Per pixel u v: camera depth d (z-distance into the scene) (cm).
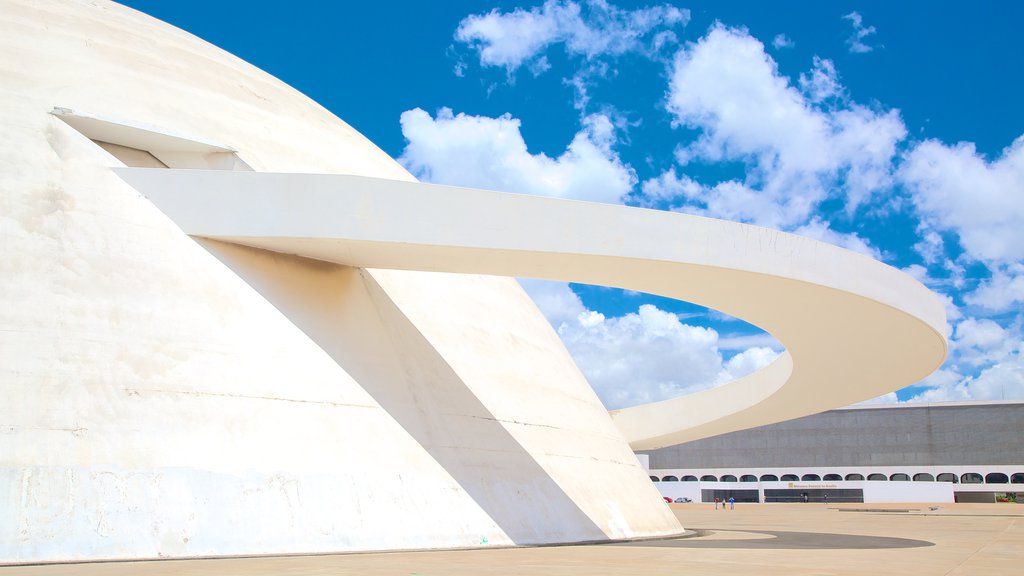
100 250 973
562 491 1241
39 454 834
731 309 1237
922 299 1253
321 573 705
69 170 1015
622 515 1346
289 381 1020
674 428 2358
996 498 5575
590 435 1461
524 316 1633
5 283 898
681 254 1019
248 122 1345
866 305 1169
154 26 1467
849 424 6006
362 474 1005
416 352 1208
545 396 1409
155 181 1060
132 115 1155
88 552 812
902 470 5828
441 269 1136
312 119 1550
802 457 6044
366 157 1579
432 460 1087
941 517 2988
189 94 1293
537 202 1005
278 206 1038
